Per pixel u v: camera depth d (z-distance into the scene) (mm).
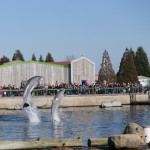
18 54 117625
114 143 15492
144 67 120688
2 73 50344
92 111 37750
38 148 15891
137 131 16344
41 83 52656
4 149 15469
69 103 45938
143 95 52156
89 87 48812
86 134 20531
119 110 39125
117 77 97000
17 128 23516
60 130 22328
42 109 40969
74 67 55750
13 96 43500
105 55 94688
